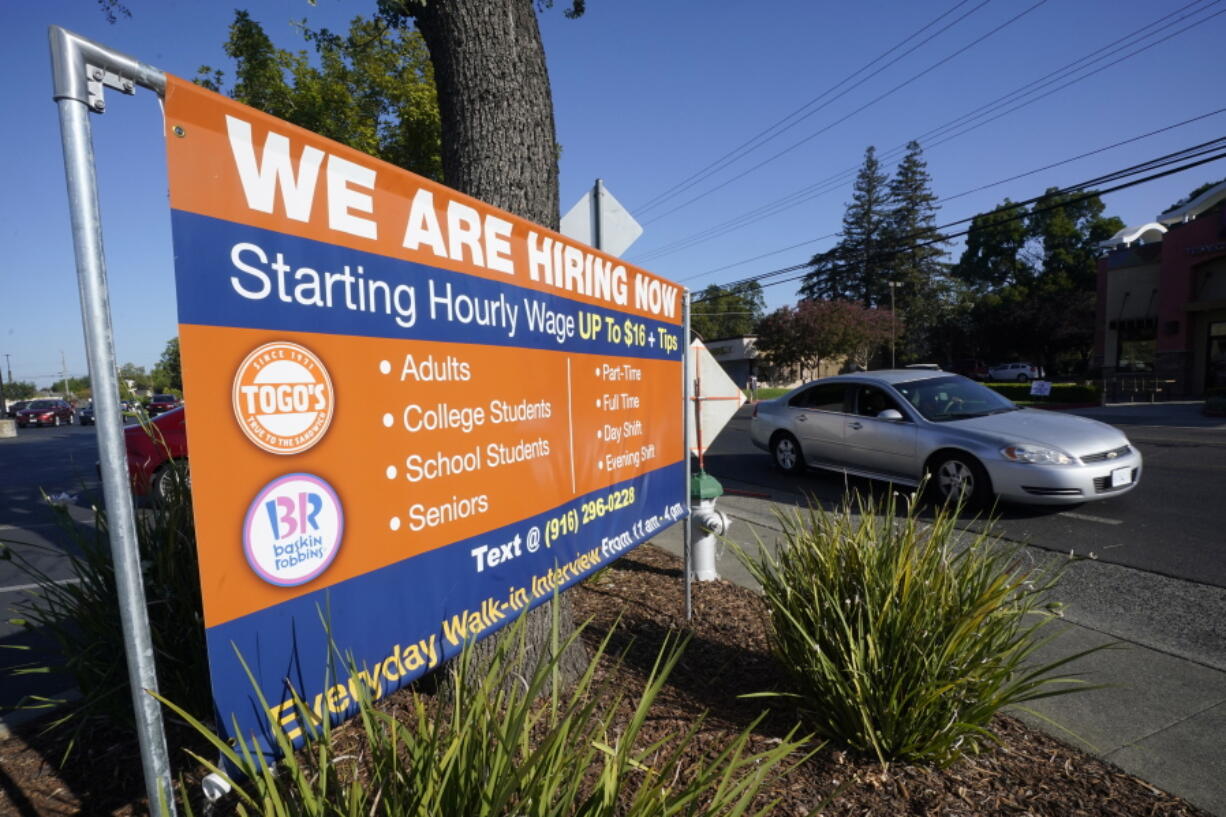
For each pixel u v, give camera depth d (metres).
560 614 3.12
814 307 44.34
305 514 1.56
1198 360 23.92
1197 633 3.81
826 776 2.41
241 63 11.87
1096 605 4.28
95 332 1.22
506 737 1.48
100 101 1.22
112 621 2.60
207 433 1.34
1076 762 2.57
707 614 4.01
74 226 1.20
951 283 64.56
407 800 1.48
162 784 1.32
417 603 1.92
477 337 2.18
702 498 4.58
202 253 1.33
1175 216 25.19
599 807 1.53
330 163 1.62
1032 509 6.82
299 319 1.54
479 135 3.13
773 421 9.48
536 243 2.53
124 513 1.26
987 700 2.49
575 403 2.84
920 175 63.31
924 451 7.22
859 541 2.85
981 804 2.30
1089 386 23.61
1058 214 59.59
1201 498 7.13
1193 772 2.51
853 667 2.45
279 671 1.51
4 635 4.39
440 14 3.07
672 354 3.93
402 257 1.85
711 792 2.27
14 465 15.78
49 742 2.78
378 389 1.77
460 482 2.10
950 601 2.56
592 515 3.01
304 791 1.36
